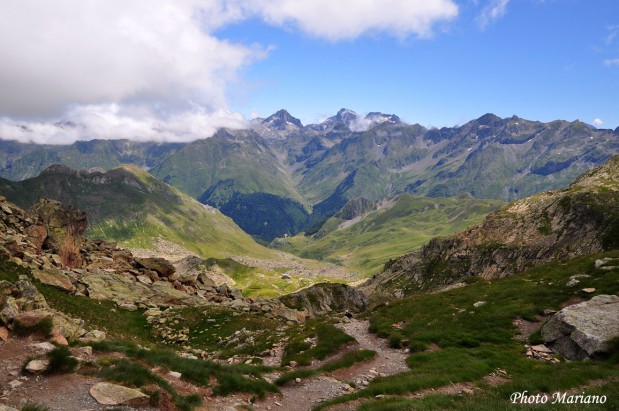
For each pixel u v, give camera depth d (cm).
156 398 2028
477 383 2925
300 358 4078
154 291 8012
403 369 3656
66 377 2070
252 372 3334
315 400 2895
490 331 4534
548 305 4906
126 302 7056
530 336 4262
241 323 6531
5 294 2767
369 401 2555
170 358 2859
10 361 2091
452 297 6338
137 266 9688
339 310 11238
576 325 3772
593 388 2480
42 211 8862
